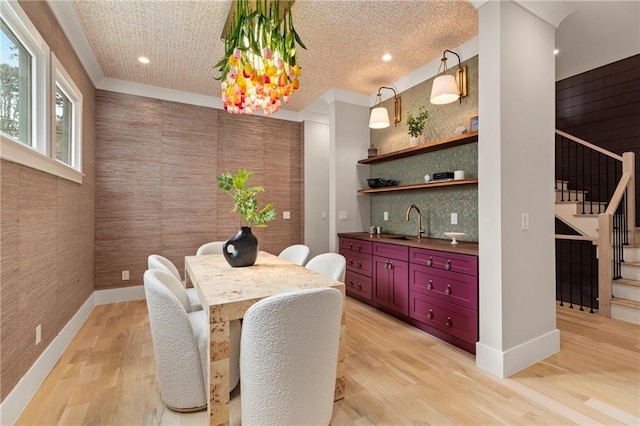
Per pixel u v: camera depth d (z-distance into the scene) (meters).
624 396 1.79
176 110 4.00
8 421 1.54
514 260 2.12
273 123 4.78
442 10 2.41
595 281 3.83
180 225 4.02
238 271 2.14
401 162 3.80
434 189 3.37
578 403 1.72
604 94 4.22
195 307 2.28
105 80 3.57
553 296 2.37
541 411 1.66
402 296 2.97
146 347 2.45
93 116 3.45
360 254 3.59
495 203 2.08
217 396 1.41
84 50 2.88
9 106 1.78
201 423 1.58
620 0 2.70
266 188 4.71
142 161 3.79
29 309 1.82
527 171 2.21
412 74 3.55
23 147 1.68
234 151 4.44
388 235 3.75
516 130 2.14
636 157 3.95
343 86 3.92
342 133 4.07
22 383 1.69
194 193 4.11
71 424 1.56
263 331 1.19
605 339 2.59
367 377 2.01
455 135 2.88
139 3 2.28
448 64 3.14
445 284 2.52
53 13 2.23
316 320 1.23
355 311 3.36
